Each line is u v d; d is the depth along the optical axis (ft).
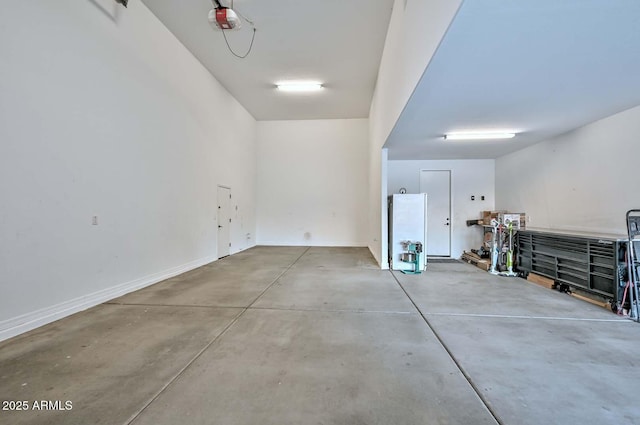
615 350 8.68
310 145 33.94
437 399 6.41
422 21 9.91
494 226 19.70
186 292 14.61
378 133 22.77
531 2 6.41
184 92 19.22
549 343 9.12
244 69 22.26
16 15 9.53
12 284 9.46
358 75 23.22
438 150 22.29
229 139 26.45
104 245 13.02
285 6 15.61
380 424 5.67
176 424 5.66
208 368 7.64
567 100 12.29
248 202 31.58
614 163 14.24
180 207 18.86
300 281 16.97
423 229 20.25
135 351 8.54
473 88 10.99
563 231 17.16
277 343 9.08
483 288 15.58
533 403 6.28
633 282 11.46
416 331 10.02
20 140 9.69
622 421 5.73
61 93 11.03
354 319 11.09
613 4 6.46
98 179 12.69
